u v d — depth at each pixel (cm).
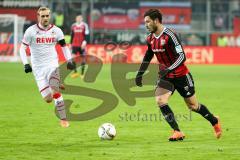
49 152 3359
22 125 4431
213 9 15550
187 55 13762
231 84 8412
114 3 15012
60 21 13312
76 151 3388
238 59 13888
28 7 14475
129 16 15112
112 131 3772
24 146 3553
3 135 3972
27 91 7062
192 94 3688
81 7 14550
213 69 11994
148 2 15288
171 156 3225
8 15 13200
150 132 4103
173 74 3631
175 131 3734
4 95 6594
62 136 3934
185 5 15538
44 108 5469
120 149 3444
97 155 3259
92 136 3938
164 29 3594
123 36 14388
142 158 3172
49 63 4256
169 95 3706
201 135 3978
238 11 15388
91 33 13875
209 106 5772
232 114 5159
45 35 4228
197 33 14850
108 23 15012
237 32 15338
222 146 3544
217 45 14750
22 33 13412
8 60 13262
